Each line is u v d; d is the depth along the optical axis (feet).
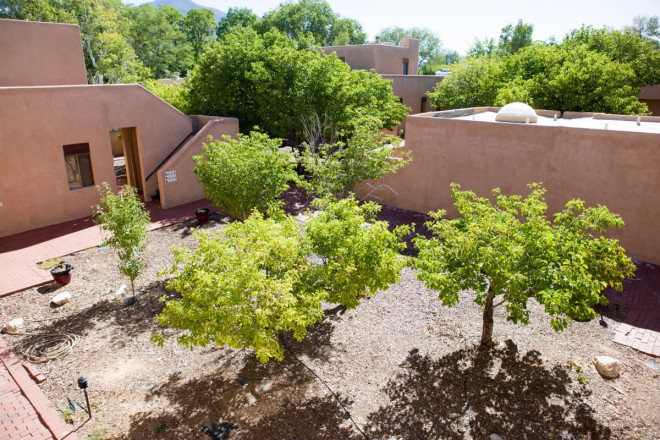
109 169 56.18
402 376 27.53
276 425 23.97
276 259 25.45
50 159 50.67
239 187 38.24
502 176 49.47
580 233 26.18
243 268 22.44
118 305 35.96
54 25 54.85
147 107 59.36
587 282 22.45
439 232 27.63
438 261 25.89
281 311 23.34
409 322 33.22
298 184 42.93
